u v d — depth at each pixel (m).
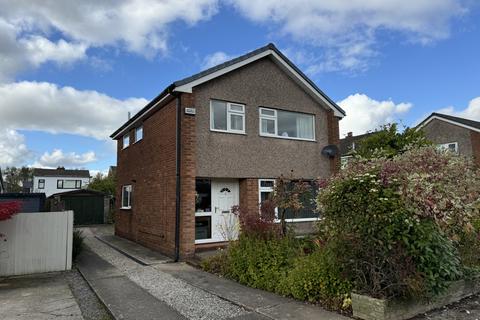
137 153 14.33
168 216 10.73
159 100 11.29
